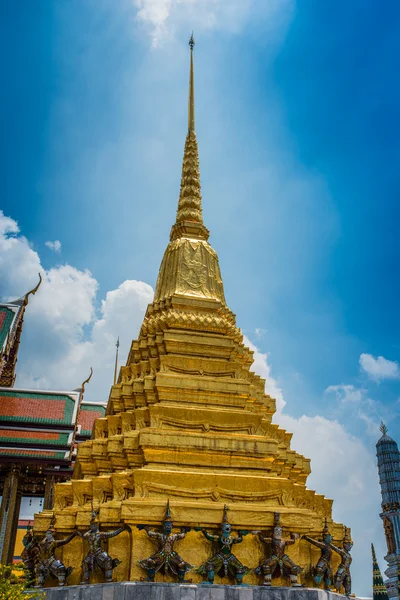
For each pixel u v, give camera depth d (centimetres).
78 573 1662
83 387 4422
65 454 3772
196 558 1639
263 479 1820
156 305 2548
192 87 3478
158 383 2058
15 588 1302
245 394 2127
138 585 1463
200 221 2939
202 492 1736
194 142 3241
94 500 1773
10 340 4375
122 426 2031
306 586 1761
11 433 3866
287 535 1738
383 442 5175
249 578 1655
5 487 3622
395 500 4822
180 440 1858
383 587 3119
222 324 2388
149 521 1612
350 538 1975
